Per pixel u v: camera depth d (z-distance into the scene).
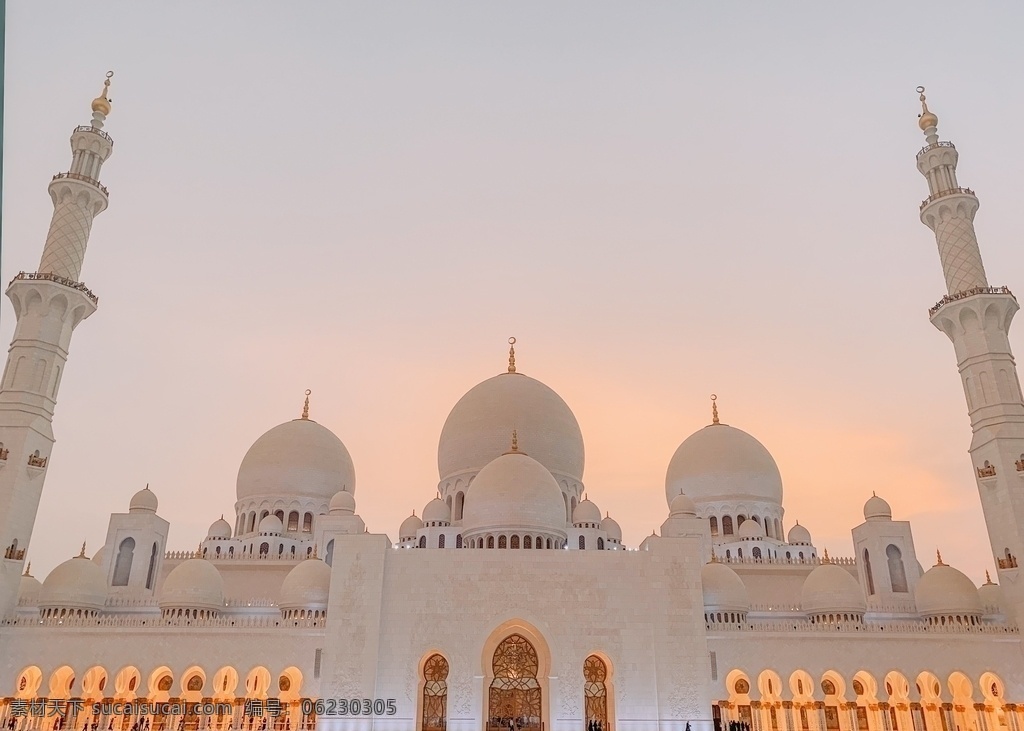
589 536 78.69
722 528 92.69
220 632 65.62
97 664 64.06
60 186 75.69
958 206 76.88
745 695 70.62
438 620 65.88
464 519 75.88
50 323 72.81
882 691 64.81
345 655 64.38
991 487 69.75
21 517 67.69
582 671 64.38
